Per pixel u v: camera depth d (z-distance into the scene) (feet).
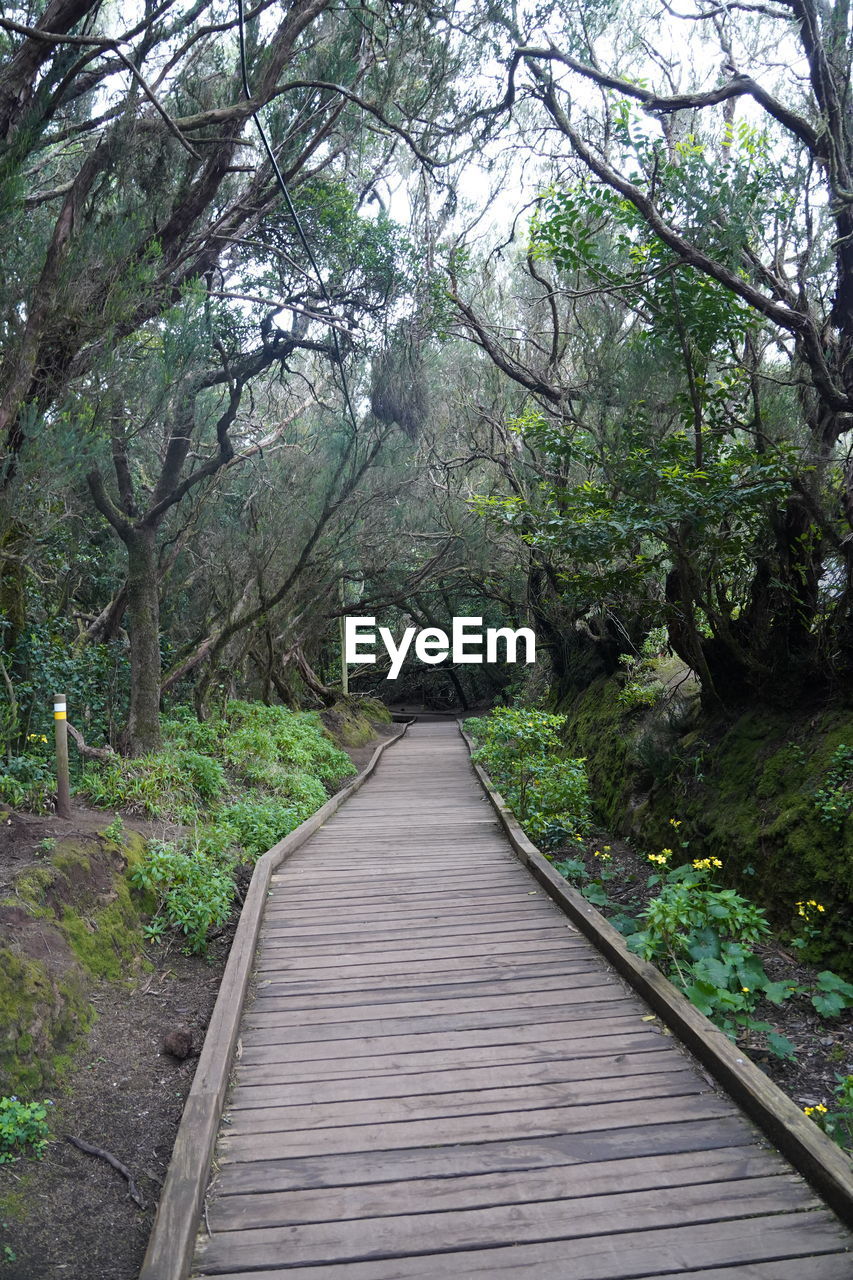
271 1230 9.18
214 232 25.14
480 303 48.26
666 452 23.36
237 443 49.73
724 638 25.38
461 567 68.80
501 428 44.47
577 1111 11.44
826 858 18.70
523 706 65.57
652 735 29.73
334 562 52.39
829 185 20.65
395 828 33.09
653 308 22.75
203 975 17.62
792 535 22.80
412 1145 10.75
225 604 43.80
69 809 21.35
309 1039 13.96
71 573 40.04
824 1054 14.58
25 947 14.08
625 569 26.43
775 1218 9.17
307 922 20.39
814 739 22.11
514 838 28.43
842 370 20.86
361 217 35.12
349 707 76.89
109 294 18.86
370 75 25.13
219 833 24.61
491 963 17.21
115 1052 13.75
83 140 26.84
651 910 15.79
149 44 21.43
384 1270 8.55
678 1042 13.43
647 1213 9.29
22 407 17.74
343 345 36.06
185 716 41.01
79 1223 9.81
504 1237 8.96
